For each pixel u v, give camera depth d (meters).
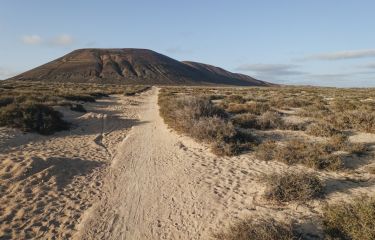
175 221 7.09
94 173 10.09
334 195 7.60
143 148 13.19
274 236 5.62
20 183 8.66
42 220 7.08
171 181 9.32
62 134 15.12
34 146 12.62
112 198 8.30
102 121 18.92
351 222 5.91
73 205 7.86
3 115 14.92
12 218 7.05
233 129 12.83
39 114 15.84
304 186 7.58
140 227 6.89
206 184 8.88
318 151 10.74
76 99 27.84
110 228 6.85
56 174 9.45
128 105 29.25
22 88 40.16
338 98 34.47
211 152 11.63
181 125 15.55
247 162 10.44
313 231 6.19
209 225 6.80
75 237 6.50
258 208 7.26
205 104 17.08
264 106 21.88
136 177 9.78
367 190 7.85
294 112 21.20
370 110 20.38
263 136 13.69
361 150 10.87
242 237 5.78
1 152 11.34
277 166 9.91
